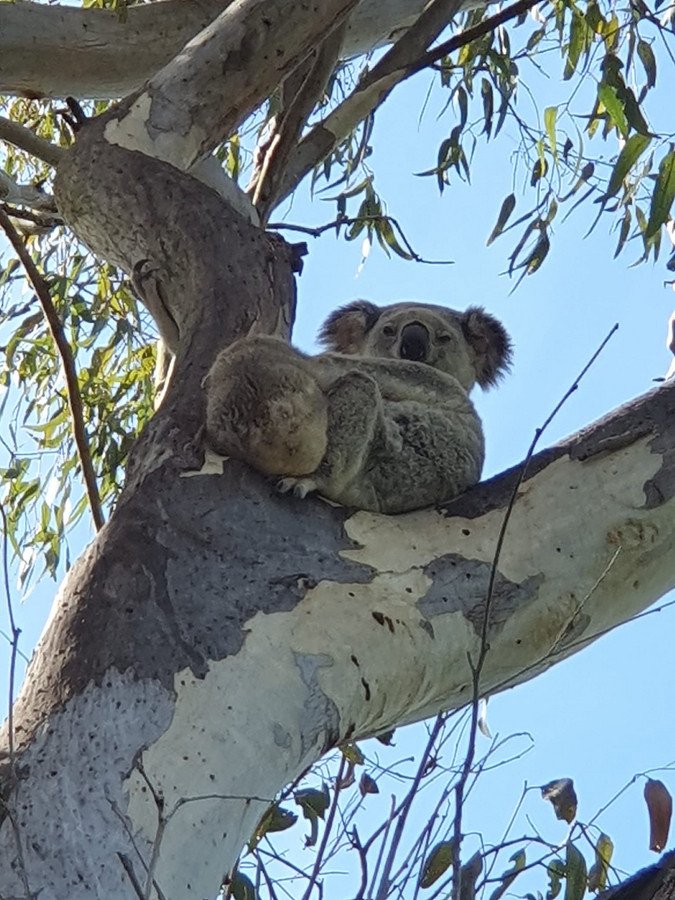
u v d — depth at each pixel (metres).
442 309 5.53
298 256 4.16
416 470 3.76
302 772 2.75
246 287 3.86
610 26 6.11
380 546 3.00
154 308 4.05
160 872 2.38
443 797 2.50
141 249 4.09
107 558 2.81
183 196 4.09
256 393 3.17
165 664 2.64
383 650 2.86
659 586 3.18
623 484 3.16
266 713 2.67
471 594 2.98
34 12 5.09
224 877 2.54
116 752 2.48
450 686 2.97
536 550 3.06
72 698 2.54
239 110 4.56
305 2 4.57
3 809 2.36
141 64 5.25
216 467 3.10
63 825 2.35
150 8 5.32
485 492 3.17
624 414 3.28
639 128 5.04
